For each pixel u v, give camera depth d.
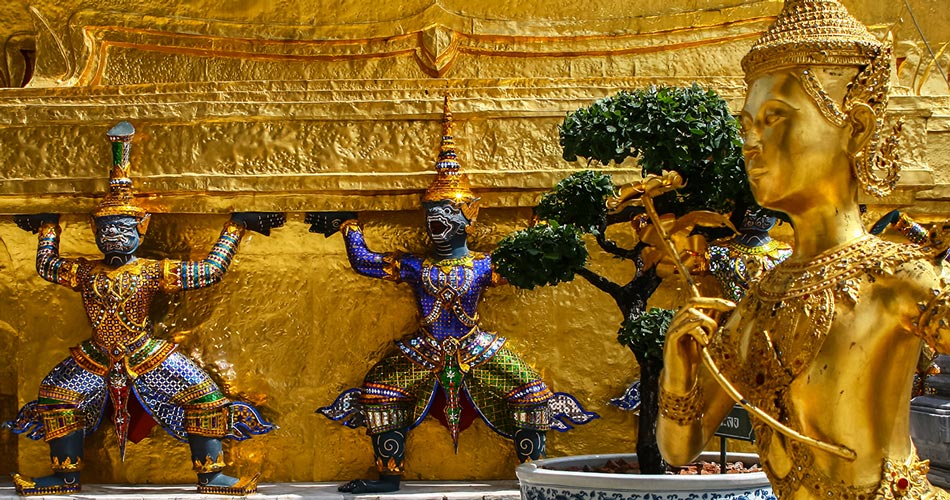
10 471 8.23
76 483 7.35
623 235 7.79
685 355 4.26
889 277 3.93
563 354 7.71
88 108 7.60
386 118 7.62
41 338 7.78
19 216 7.65
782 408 4.11
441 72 8.04
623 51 8.12
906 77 8.31
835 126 4.10
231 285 7.78
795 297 4.07
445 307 7.26
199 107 7.58
